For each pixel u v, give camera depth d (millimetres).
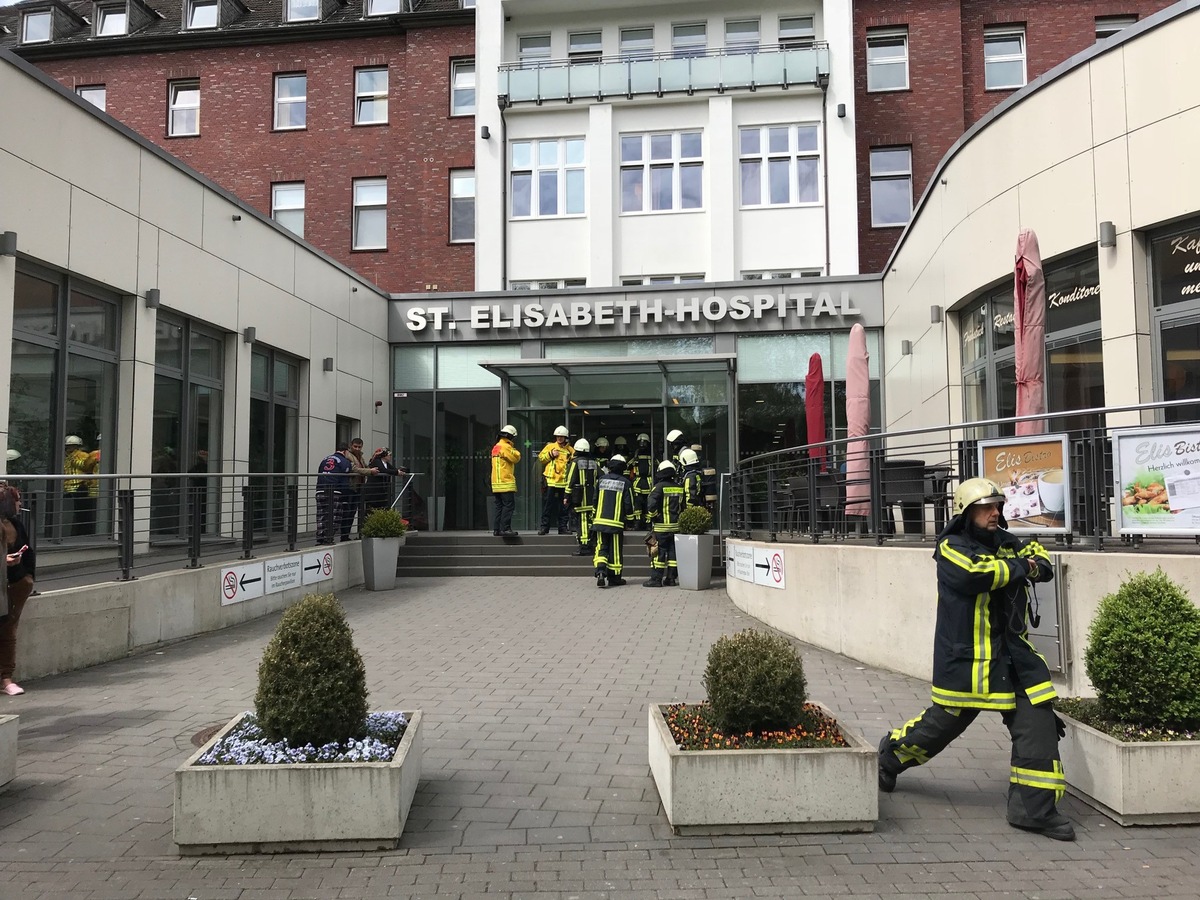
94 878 4172
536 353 20641
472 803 5066
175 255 13188
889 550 8180
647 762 5754
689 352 20031
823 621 9242
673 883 4094
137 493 9766
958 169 13102
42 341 10898
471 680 8023
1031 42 23672
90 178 11438
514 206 23203
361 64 25812
